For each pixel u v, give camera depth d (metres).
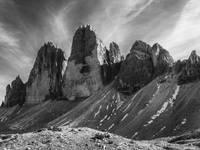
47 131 35.72
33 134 34.44
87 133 35.75
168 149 38.84
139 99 193.25
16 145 29.86
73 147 29.50
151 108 169.88
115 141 32.88
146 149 32.03
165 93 181.62
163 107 163.50
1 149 28.22
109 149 29.59
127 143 33.06
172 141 85.69
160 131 136.12
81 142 31.34
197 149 42.66
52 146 29.36
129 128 156.25
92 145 30.45
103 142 31.97
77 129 38.12
